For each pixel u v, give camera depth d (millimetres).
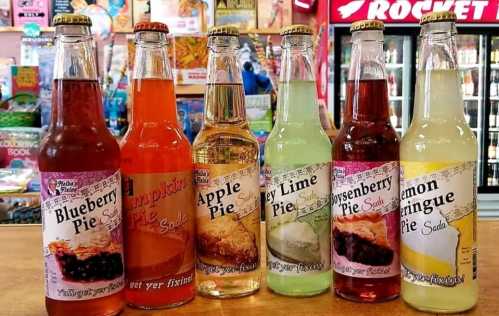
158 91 330
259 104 1157
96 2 1461
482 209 1986
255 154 348
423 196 312
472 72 2070
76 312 303
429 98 318
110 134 318
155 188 322
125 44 1368
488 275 386
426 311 317
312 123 351
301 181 340
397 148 332
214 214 339
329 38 1734
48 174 300
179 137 334
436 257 312
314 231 344
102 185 304
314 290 347
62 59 310
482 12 1851
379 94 336
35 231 550
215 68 350
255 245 350
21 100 1238
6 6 1480
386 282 333
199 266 349
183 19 1440
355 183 330
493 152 2115
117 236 314
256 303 336
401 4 1794
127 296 332
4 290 369
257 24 1509
